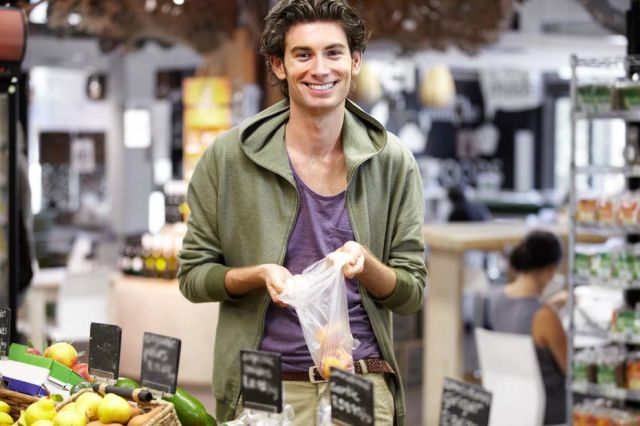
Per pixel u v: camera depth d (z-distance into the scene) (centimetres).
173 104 1697
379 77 1268
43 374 323
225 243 328
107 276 835
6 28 481
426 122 1811
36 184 1642
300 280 298
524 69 1419
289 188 317
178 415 311
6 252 505
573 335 551
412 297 321
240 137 320
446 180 1833
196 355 757
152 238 809
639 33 546
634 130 550
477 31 923
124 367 787
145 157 1684
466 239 737
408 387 892
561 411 597
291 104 316
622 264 541
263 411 265
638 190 564
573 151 550
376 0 913
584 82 546
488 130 1867
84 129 1681
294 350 312
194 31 967
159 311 766
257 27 942
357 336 317
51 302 953
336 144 319
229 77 988
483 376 570
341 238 318
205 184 329
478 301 878
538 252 627
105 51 982
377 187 323
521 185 1862
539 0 1434
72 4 891
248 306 319
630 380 540
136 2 917
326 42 302
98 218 1688
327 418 289
